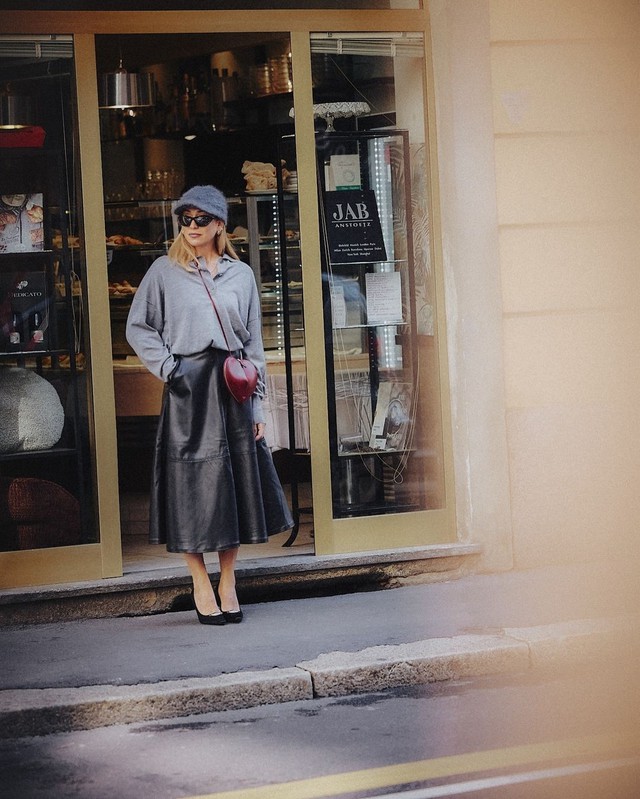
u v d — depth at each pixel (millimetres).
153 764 5500
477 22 8102
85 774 5410
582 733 5648
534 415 8281
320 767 5355
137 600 7727
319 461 8133
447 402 8352
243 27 7930
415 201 8305
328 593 8055
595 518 8398
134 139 11195
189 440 7098
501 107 8211
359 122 8195
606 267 8414
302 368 9148
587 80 8344
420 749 5527
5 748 5824
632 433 8438
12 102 7688
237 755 5562
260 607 7770
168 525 7164
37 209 7758
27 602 7523
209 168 11219
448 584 8109
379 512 8266
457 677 6625
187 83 11141
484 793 4980
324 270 8172
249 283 7340
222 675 6379
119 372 10453
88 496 7812
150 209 10445
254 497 7191
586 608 7344
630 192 8438
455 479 8367
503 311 8258
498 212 8219
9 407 7719
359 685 6461
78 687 6266
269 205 9875
